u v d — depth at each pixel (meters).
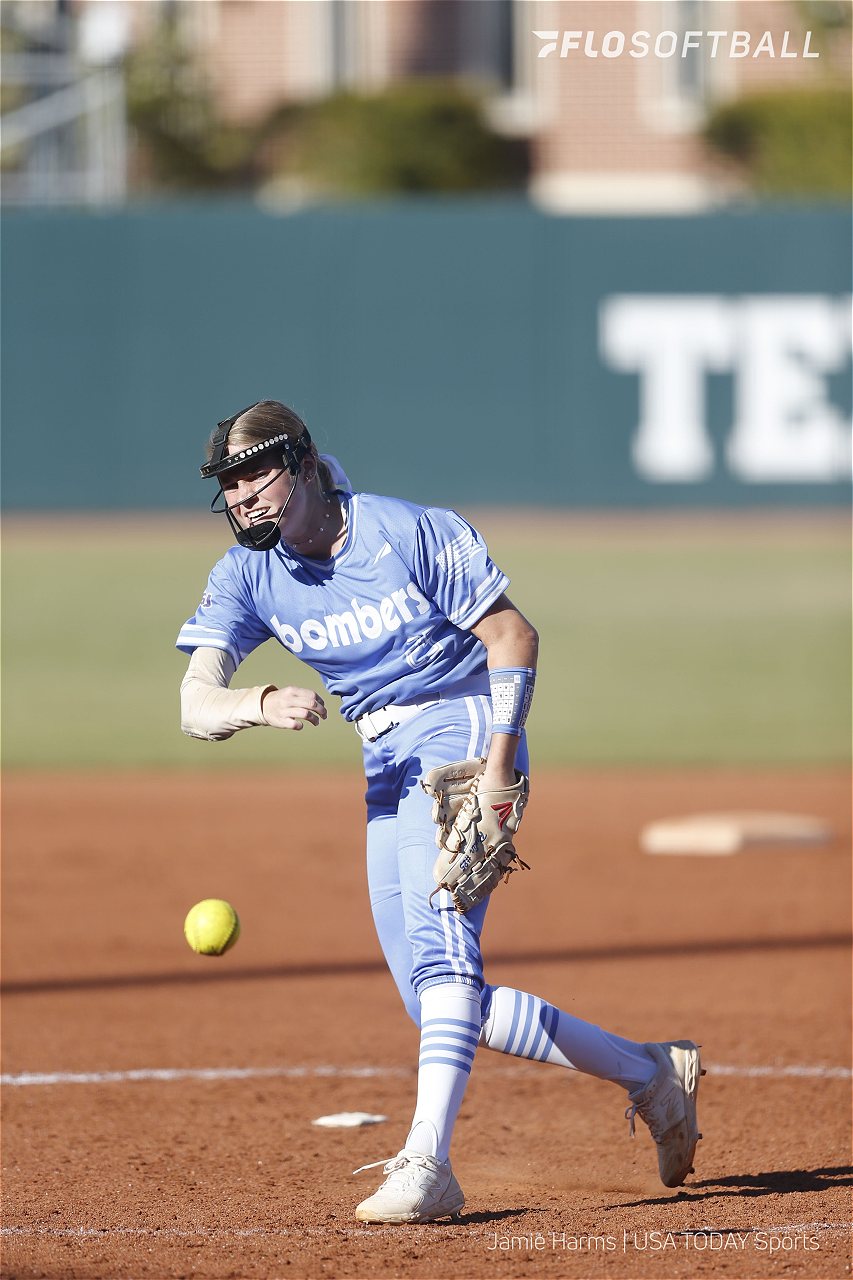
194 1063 19.36
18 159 86.88
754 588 63.81
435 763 13.05
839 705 47.00
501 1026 13.34
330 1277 11.84
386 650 13.09
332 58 101.06
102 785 38.22
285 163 97.50
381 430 81.31
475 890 12.86
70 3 92.88
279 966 23.97
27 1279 11.88
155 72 95.62
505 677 12.84
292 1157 15.79
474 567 12.87
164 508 81.38
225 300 80.38
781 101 96.69
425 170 96.88
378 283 80.62
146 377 80.62
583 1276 11.82
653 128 100.62
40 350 80.25
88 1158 15.76
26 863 30.55
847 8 96.31
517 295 80.75
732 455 81.31
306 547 13.05
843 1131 16.52
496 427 81.31
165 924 26.36
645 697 47.84
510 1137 16.56
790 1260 12.23
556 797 36.88
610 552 71.12
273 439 12.52
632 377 81.19
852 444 81.06
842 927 25.97
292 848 31.88
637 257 80.56
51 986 22.88
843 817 34.72
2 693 48.06
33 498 81.25
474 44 101.88
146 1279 11.83
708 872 29.91
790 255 80.25
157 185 96.69
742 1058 19.23
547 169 100.88
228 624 13.55
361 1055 19.69
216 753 42.28
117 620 57.47
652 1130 14.02
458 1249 12.53
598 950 24.55
